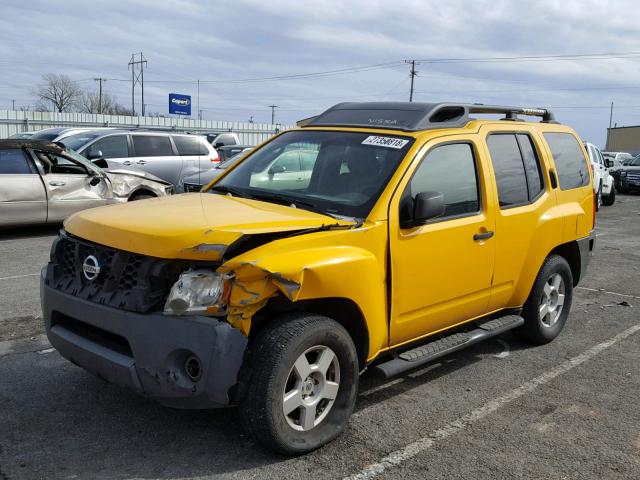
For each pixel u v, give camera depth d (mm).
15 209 10406
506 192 4996
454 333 4824
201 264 3340
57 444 3652
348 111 5047
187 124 46469
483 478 3482
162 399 3357
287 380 3412
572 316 6938
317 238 3566
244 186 4641
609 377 5105
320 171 4422
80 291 3613
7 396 4285
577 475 3553
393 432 3984
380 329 3949
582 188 6094
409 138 4352
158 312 3305
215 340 3186
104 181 11398
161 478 3338
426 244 4188
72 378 4609
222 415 4074
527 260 5234
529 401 4570
